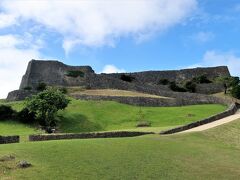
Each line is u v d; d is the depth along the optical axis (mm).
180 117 86938
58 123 82250
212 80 134625
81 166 32719
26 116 82688
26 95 105625
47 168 31078
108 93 107500
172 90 125375
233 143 50625
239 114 76875
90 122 84375
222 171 36812
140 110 93375
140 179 31438
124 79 131375
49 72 130375
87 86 120500
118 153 38281
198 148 45875
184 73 138750
